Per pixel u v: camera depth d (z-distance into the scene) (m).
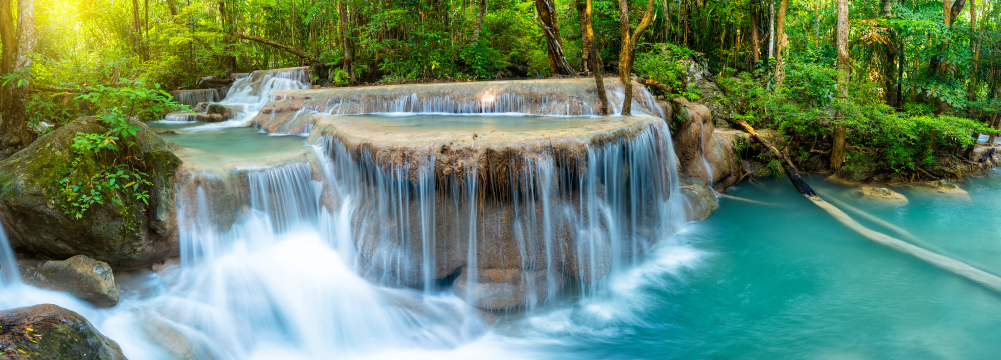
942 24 12.52
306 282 5.64
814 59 13.98
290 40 20.34
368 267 5.84
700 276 6.92
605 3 13.85
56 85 7.53
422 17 13.95
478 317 5.55
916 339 5.31
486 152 5.51
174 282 5.36
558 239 5.95
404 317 5.43
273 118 10.05
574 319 5.75
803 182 11.05
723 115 13.33
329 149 6.84
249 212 5.98
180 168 5.63
